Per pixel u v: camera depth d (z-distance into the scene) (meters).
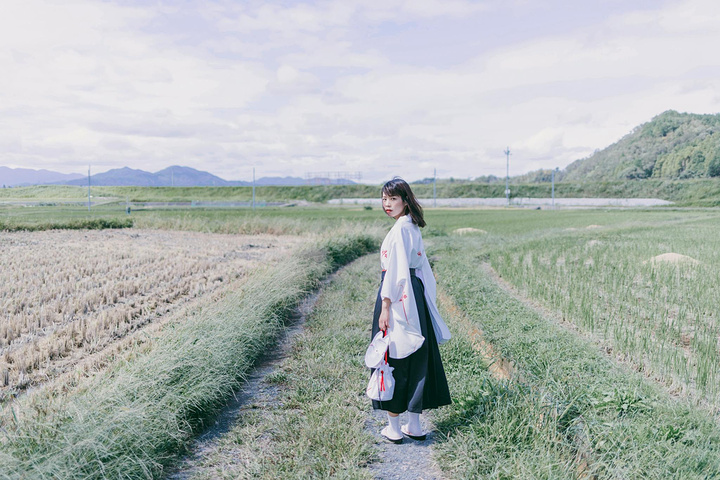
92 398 3.40
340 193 110.44
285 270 8.46
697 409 3.62
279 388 4.55
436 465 3.16
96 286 8.94
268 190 116.56
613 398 3.62
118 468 2.84
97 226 22.70
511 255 14.42
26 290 8.36
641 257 12.95
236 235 21.14
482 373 4.41
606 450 2.98
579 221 35.84
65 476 2.63
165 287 9.13
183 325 5.29
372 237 17.27
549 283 9.19
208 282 9.56
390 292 3.39
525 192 103.81
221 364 4.34
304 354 5.33
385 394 3.40
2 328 5.93
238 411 4.07
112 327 6.20
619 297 8.08
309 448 3.32
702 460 2.83
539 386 3.97
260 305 6.33
